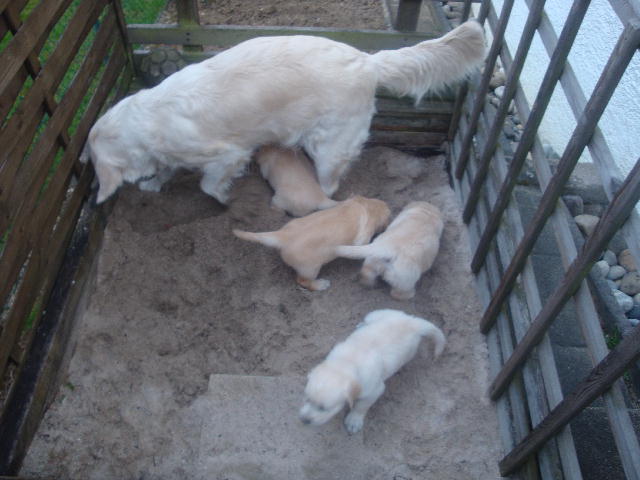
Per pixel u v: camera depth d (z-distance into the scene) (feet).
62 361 4.61
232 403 4.58
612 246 6.13
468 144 5.70
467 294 5.31
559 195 3.68
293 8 7.73
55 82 4.48
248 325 5.04
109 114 5.01
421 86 5.25
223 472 4.27
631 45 2.82
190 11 5.91
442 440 4.47
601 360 3.09
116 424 4.48
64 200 5.19
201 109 4.85
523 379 4.42
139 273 5.30
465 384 4.77
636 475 2.85
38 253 4.36
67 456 4.32
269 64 4.85
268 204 5.82
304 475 4.27
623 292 5.82
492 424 4.57
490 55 4.96
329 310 5.16
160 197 5.87
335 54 4.96
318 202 5.57
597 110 3.13
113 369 4.73
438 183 6.28
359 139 5.39
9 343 3.99
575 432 4.57
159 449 4.38
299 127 5.13
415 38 6.09
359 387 3.97
